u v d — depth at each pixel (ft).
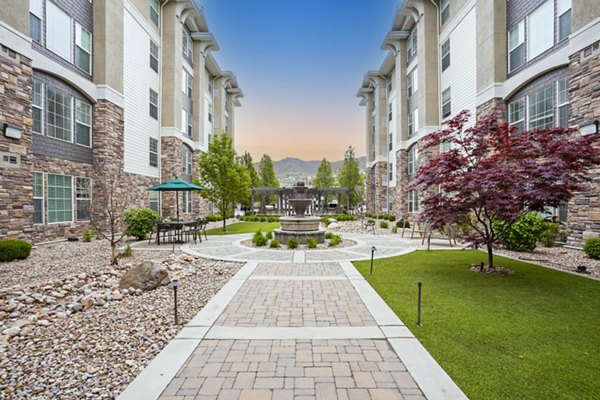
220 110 91.30
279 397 7.78
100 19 42.39
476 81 44.73
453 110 53.36
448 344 10.60
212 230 53.88
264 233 46.50
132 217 39.04
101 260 25.53
